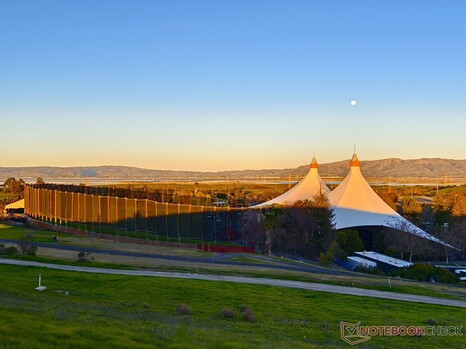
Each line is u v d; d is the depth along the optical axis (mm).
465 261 76062
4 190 195875
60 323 14312
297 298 33031
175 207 75625
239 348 13836
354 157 88250
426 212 112688
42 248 60062
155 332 15047
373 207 81375
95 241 71875
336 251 67438
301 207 73875
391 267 59125
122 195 113062
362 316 28266
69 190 117938
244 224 74250
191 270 44750
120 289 32656
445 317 29422
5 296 24078
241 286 36188
